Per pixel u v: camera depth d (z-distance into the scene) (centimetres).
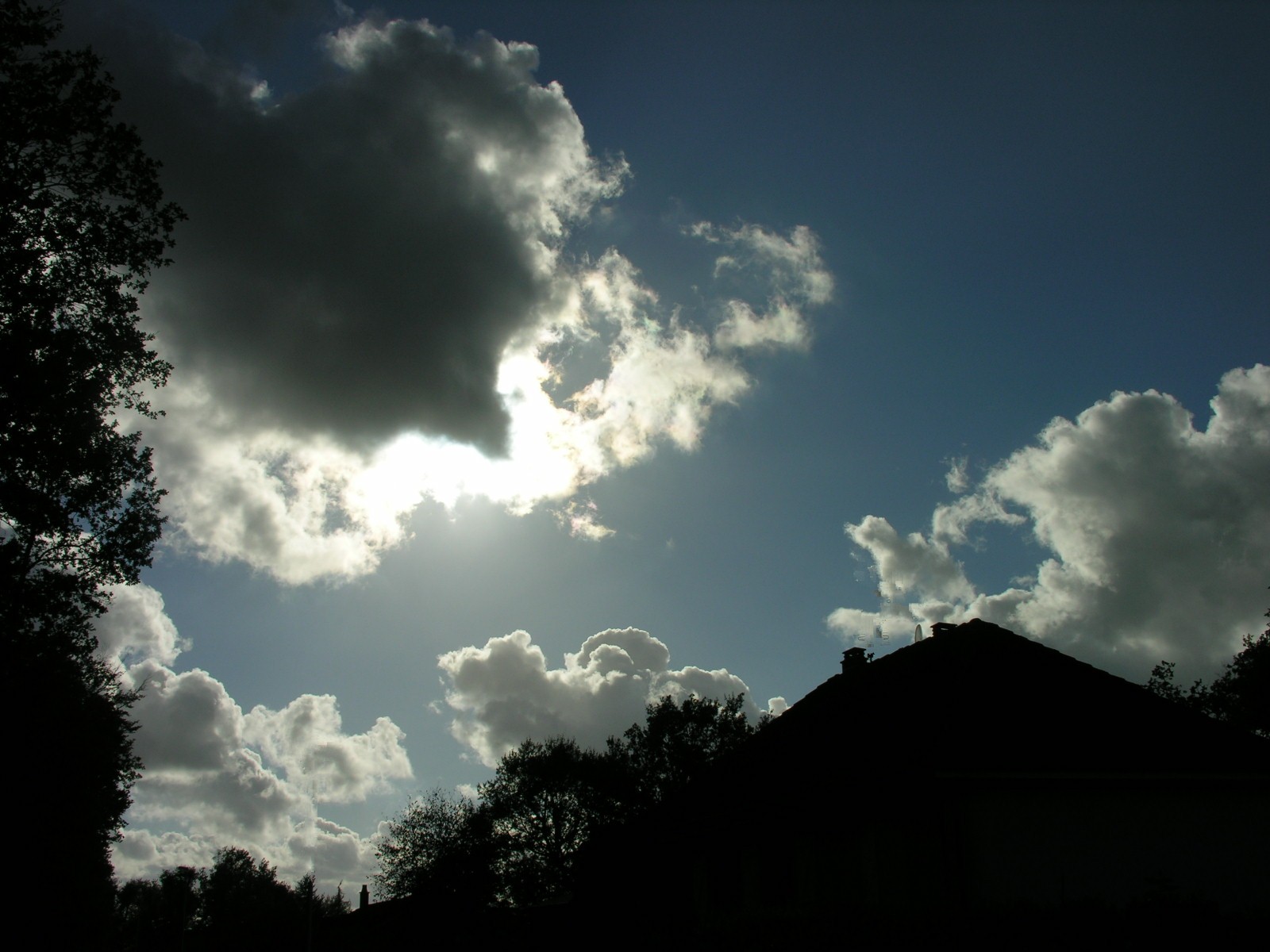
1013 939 1097
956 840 1357
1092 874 1371
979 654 1944
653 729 5847
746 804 1842
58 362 2064
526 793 5641
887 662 2264
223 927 9594
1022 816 1384
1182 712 1691
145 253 2169
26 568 2355
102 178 2097
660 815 2392
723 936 1530
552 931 3269
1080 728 1552
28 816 3228
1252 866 1429
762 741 2358
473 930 4062
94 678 3619
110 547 2436
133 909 11594
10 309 2025
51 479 2247
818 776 1659
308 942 5494
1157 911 1082
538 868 5450
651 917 2531
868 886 1492
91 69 2045
